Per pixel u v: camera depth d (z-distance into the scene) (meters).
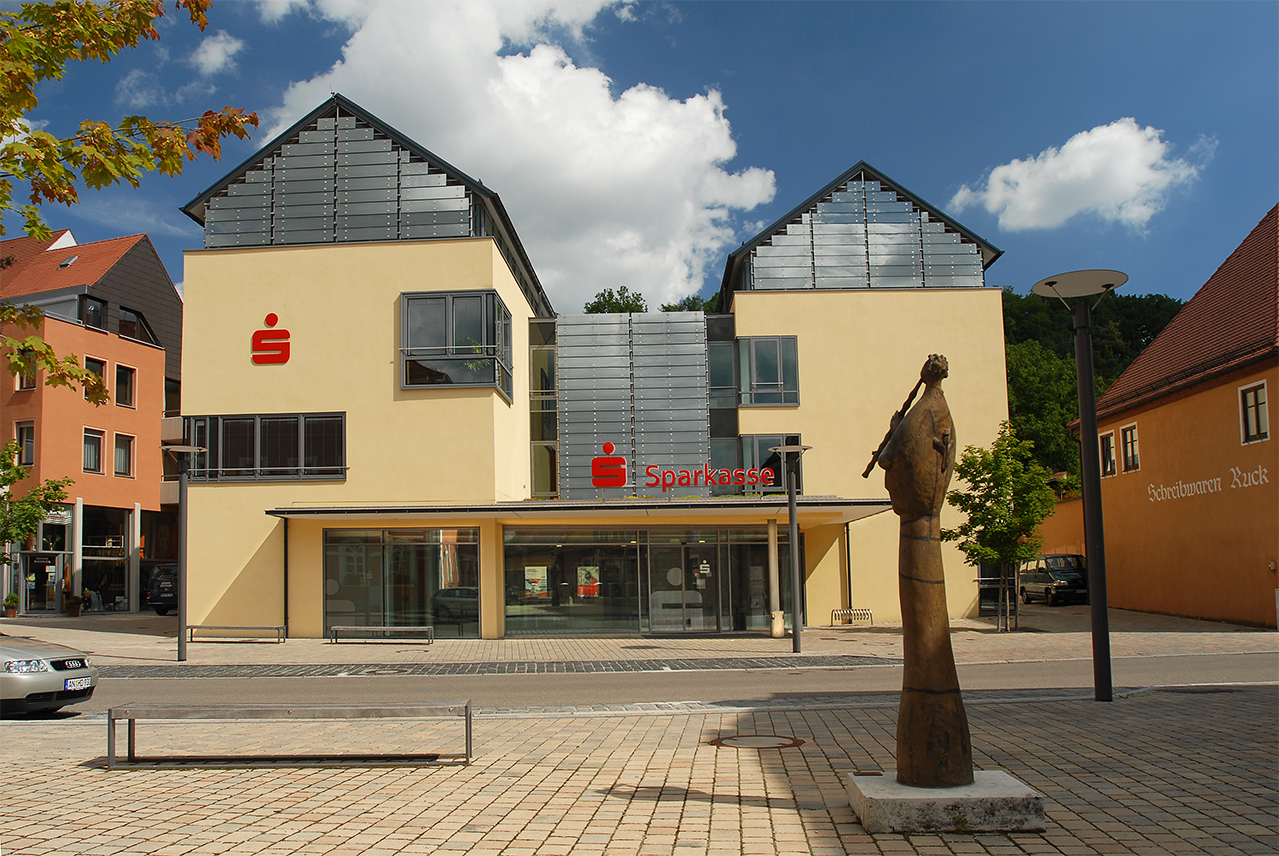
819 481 28.38
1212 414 25.00
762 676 15.75
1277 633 21.19
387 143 27.14
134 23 7.90
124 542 36.25
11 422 33.03
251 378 26.05
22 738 9.95
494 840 5.65
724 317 29.75
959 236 29.91
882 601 27.88
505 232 30.66
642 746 8.89
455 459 25.36
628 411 29.33
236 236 27.02
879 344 28.84
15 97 7.23
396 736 9.70
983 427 28.50
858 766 7.69
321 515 23.72
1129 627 24.25
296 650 21.55
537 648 21.66
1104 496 31.69
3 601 31.89
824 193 29.92
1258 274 25.17
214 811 6.46
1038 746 8.33
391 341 25.89
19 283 39.06
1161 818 5.86
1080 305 11.90
